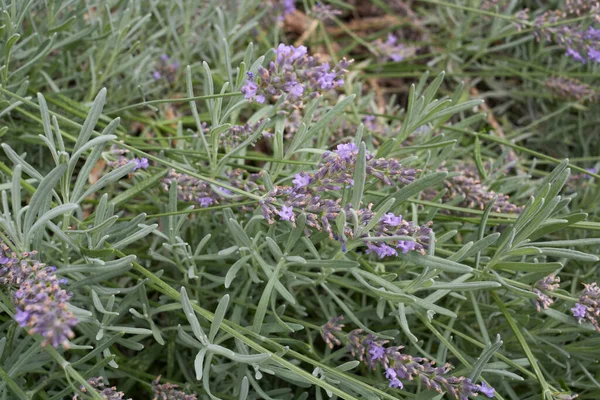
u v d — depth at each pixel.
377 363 0.49
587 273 0.57
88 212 0.60
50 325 0.40
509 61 0.70
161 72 0.64
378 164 0.47
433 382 0.47
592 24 0.67
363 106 0.63
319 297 0.53
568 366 0.53
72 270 0.46
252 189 0.51
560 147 0.72
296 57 0.49
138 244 0.57
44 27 0.58
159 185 0.54
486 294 0.55
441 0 0.71
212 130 0.50
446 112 0.53
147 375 0.50
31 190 0.47
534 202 0.48
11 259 0.43
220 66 0.65
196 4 0.64
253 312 0.54
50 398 0.47
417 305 0.50
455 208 0.53
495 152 0.71
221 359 0.52
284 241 0.50
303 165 0.52
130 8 0.59
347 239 0.47
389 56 0.71
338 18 0.79
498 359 0.54
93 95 0.60
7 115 0.58
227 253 0.49
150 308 0.50
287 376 0.47
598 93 0.66
